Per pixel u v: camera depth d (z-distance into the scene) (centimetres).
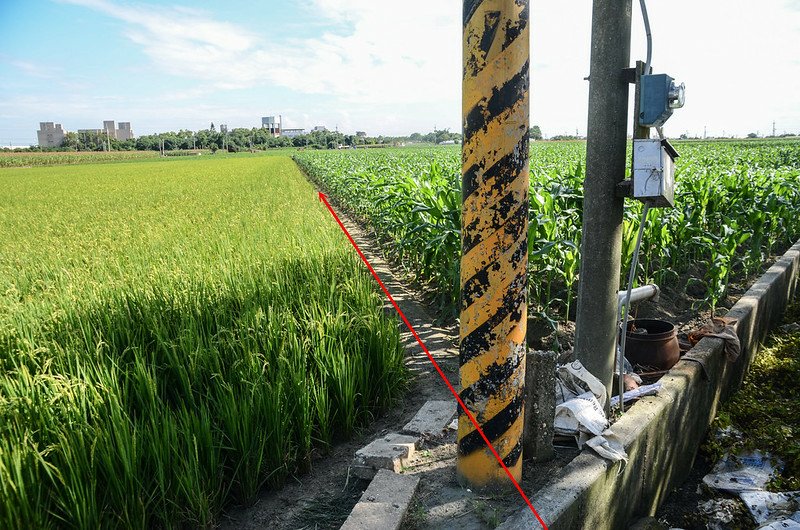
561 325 604
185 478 285
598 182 359
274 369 383
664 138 337
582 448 336
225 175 3588
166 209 1574
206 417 311
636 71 335
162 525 290
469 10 260
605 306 371
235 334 439
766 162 2233
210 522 295
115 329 447
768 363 568
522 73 263
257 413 331
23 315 506
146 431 300
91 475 267
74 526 257
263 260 671
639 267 708
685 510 383
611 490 311
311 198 1769
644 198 333
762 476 396
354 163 2895
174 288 551
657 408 362
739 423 479
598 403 356
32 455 266
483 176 270
